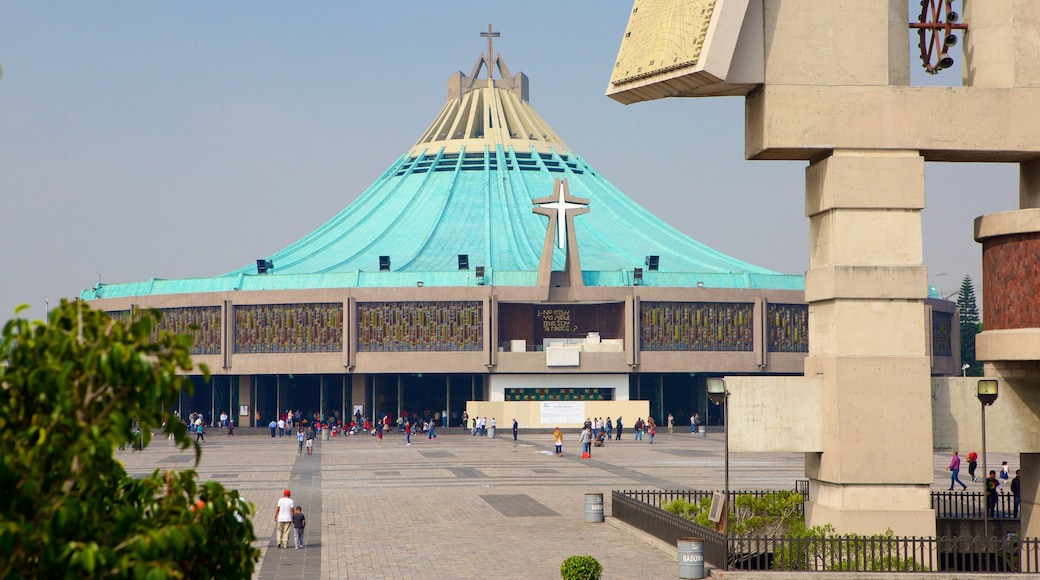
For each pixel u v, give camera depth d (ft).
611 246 398.83
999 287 98.32
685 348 353.10
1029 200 101.65
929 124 96.32
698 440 305.53
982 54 99.09
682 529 104.94
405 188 444.55
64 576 35.32
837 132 95.86
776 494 111.96
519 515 137.49
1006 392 100.94
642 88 99.04
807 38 95.91
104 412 38.58
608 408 336.70
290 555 108.78
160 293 375.04
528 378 347.97
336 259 388.78
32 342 37.70
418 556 107.55
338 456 241.14
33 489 35.65
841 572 90.02
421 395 391.45
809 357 103.40
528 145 463.01
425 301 346.33
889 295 96.22
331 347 350.64
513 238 397.19
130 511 38.42
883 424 96.02
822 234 99.96
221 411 379.96
